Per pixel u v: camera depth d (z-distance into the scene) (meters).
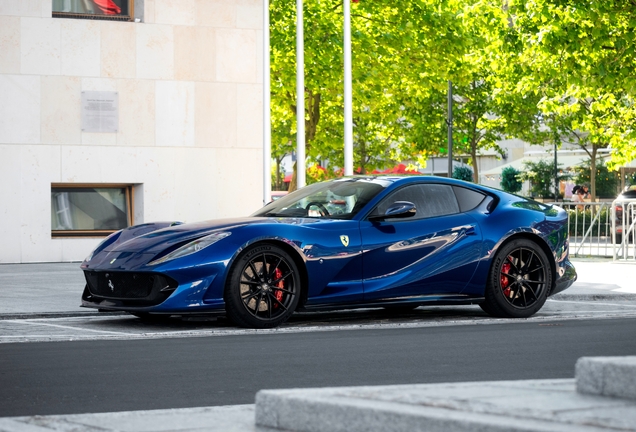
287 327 8.33
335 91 25.27
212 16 18.30
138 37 17.80
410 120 39.16
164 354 6.43
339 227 8.45
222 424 3.70
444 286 8.88
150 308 7.86
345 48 16.06
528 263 9.27
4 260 16.92
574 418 2.88
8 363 6.00
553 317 9.25
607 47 20.98
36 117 17.14
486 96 38.22
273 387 5.09
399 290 8.64
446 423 2.89
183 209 18.09
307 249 8.23
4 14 16.97
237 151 18.47
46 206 17.20
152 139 17.89
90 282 8.53
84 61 17.44
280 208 9.10
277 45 24.34
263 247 8.13
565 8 20.91
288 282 8.28
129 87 17.73
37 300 10.59
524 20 22.22
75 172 17.36
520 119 38.44
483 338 7.28
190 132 18.14
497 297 9.08
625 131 27.89
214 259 7.95
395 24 24.50
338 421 3.21
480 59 26.03
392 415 3.04
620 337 7.27
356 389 3.55
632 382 3.27
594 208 18.88
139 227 9.02
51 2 17.30
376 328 8.28
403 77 26.05
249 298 8.12
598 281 13.55
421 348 6.68
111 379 5.37
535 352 6.43
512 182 48.19
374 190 8.94
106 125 17.56
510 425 2.77
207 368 5.77
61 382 5.27
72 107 17.36
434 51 24.69
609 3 20.20
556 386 3.66
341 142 30.55
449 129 37.22
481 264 9.02
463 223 9.02
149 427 3.67
